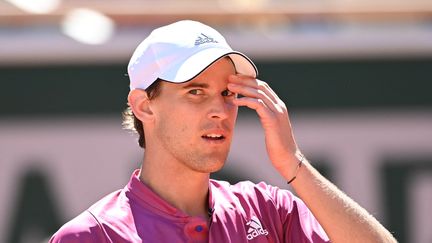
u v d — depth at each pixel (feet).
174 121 29.01
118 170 63.31
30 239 62.44
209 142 28.84
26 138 63.26
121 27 68.64
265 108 30.32
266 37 64.44
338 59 64.39
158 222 28.84
